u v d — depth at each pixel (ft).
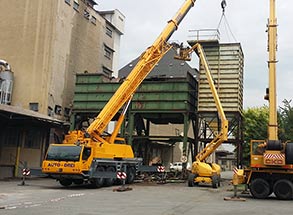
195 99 124.67
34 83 121.29
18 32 126.11
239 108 118.42
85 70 141.08
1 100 118.01
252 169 65.41
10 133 104.06
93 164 78.23
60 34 126.41
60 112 125.70
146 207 48.65
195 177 89.86
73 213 41.96
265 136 179.42
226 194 71.97
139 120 130.41
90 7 145.48
